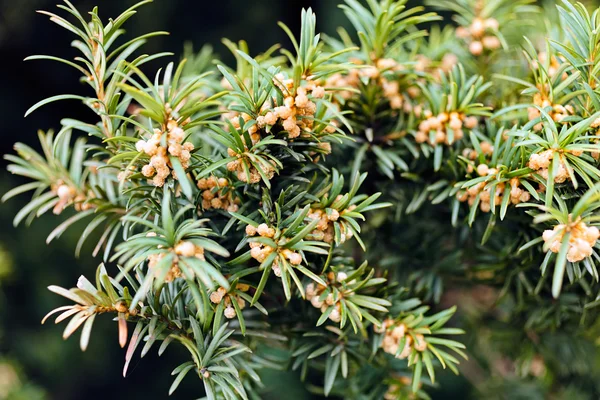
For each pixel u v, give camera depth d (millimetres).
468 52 804
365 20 750
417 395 776
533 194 682
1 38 1475
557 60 738
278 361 775
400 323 723
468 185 692
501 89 785
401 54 790
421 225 794
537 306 771
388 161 740
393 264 794
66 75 1571
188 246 644
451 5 801
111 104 688
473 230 775
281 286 744
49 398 1575
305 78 688
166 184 666
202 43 1569
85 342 660
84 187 763
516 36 813
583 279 728
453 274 798
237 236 712
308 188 699
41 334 1535
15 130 1573
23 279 1527
